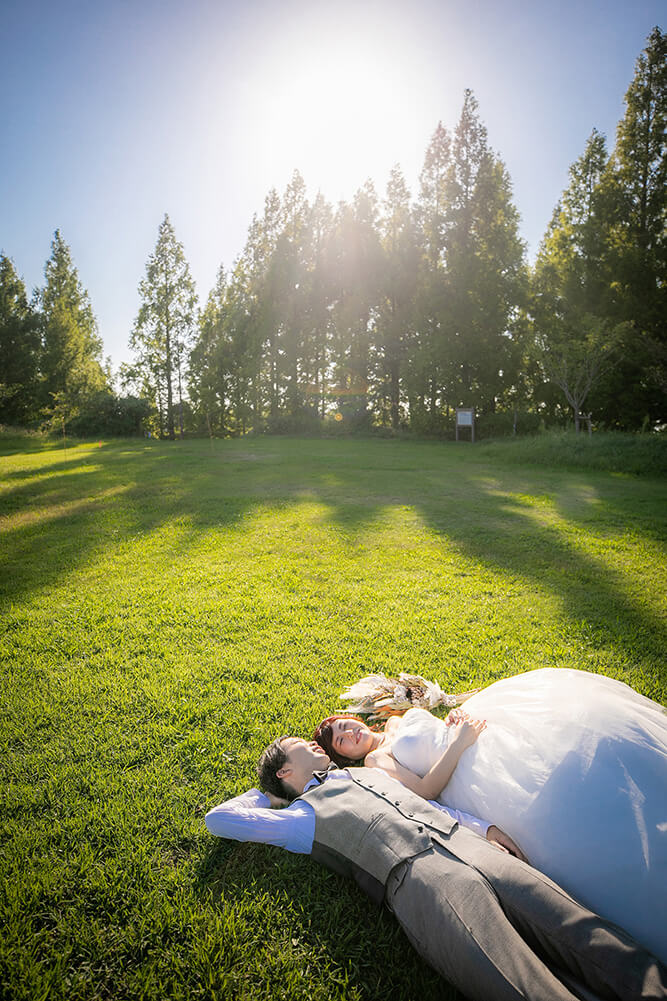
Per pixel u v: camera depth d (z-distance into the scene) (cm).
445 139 3294
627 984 169
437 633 493
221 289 4088
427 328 3422
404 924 201
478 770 245
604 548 775
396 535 853
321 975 209
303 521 950
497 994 171
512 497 1164
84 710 382
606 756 216
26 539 888
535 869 201
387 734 305
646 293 2834
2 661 461
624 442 1848
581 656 445
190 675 425
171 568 711
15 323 4741
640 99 2859
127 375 3900
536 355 2638
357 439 3350
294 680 416
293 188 3819
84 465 1827
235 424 4009
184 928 229
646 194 2920
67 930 228
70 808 293
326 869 256
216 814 252
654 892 191
